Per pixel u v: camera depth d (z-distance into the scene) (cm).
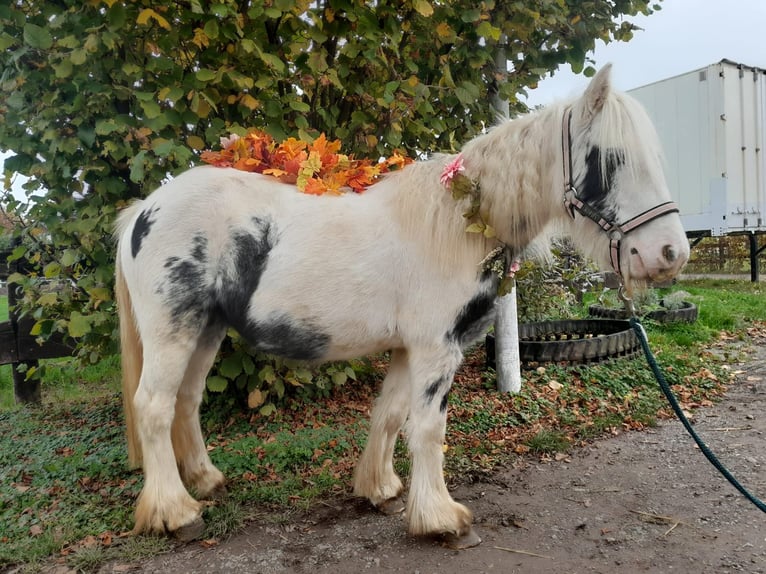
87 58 305
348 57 365
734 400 420
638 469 302
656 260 195
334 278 220
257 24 332
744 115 983
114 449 336
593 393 423
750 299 847
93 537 236
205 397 380
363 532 239
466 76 405
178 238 226
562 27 411
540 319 600
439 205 222
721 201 965
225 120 346
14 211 354
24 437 373
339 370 409
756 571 205
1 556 221
